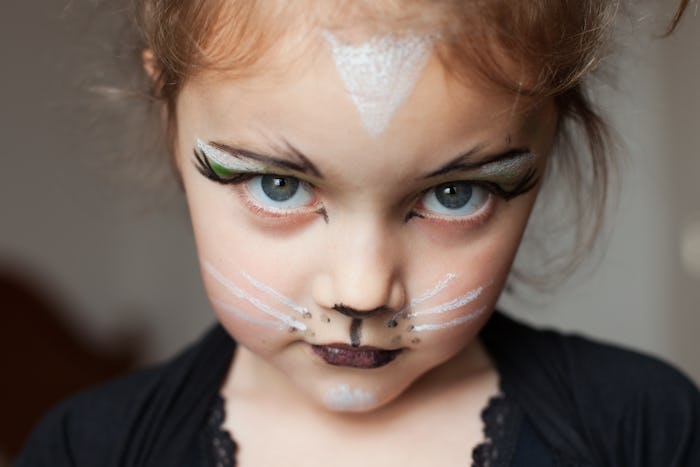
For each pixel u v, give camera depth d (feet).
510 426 1.33
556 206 1.56
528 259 1.58
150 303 3.31
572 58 1.16
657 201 2.90
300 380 1.22
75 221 3.20
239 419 1.36
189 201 1.22
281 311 1.17
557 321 2.99
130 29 1.44
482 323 1.21
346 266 1.11
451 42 1.05
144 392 1.44
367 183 1.09
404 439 1.32
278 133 1.09
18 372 2.76
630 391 1.42
